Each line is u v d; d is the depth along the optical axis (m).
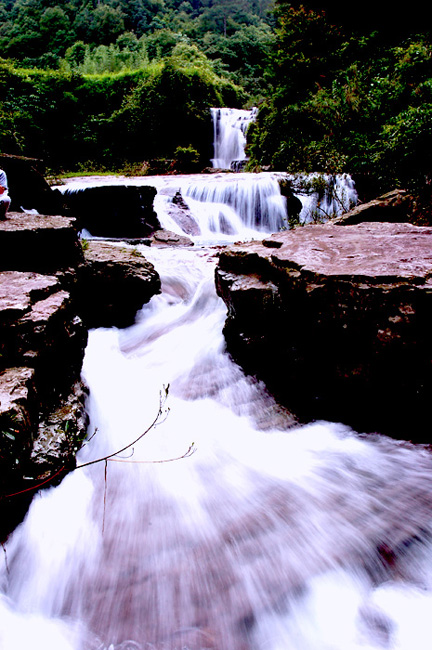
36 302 3.14
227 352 4.49
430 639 1.80
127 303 5.66
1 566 2.10
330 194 9.83
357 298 2.82
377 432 3.07
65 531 2.37
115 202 10.38
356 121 11.60
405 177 8.45
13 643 1.85
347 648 1.80
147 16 52.06
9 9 58.50
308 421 3.40
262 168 17.75
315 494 2.65
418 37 13.52
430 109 7.68
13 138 20.28
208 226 12.82
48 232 4.53
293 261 3.38
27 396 2.35
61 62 33.66
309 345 3.35
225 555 2.29
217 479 2.87
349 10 17.11
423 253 3.29
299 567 2.18
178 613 2.00
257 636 1.88
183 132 23.64
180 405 3.81
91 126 23.88
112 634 1.92
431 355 2.60
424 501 2.44
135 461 2.83
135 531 2.47
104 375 4.17
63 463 2.46
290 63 17.39
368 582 2.07
